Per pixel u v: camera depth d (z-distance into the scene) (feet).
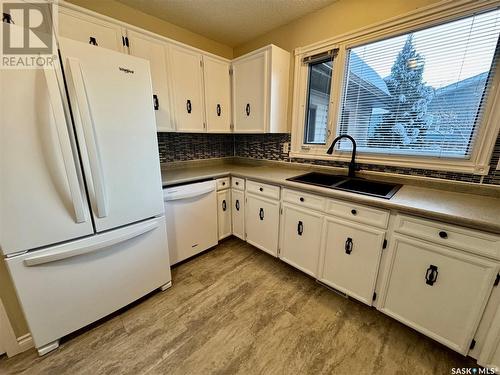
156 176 5.16
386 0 5.22
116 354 4.14
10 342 4.00
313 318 4.97
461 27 4.41
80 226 4.09
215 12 6.61
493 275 3.34
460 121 4.67
